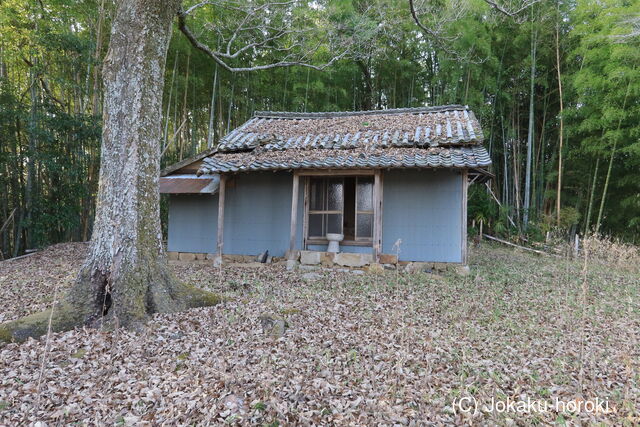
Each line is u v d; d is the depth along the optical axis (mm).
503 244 13062
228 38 9195
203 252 9016
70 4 10180
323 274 7031
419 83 15141
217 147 8953
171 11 4312
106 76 4070
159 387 2736
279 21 7746
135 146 4047
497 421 2350
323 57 12453
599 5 10562
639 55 9273
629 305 5254
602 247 9805
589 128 11250
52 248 10641
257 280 6453
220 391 2672
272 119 10812
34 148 10438
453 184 7633
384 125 9211
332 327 4078
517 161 14797
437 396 2693
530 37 12531
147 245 4137
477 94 12430
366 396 2670
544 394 2768
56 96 12945
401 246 7812
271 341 3564
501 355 3461
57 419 2355
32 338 3393
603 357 3465
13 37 9789
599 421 2389
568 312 4875
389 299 5328
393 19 9133
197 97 14430
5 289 5836
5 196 11234
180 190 8586
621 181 12086
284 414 2412
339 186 8469
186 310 4246
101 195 4016
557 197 12820
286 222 8617
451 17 7980
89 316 3777
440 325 4273
